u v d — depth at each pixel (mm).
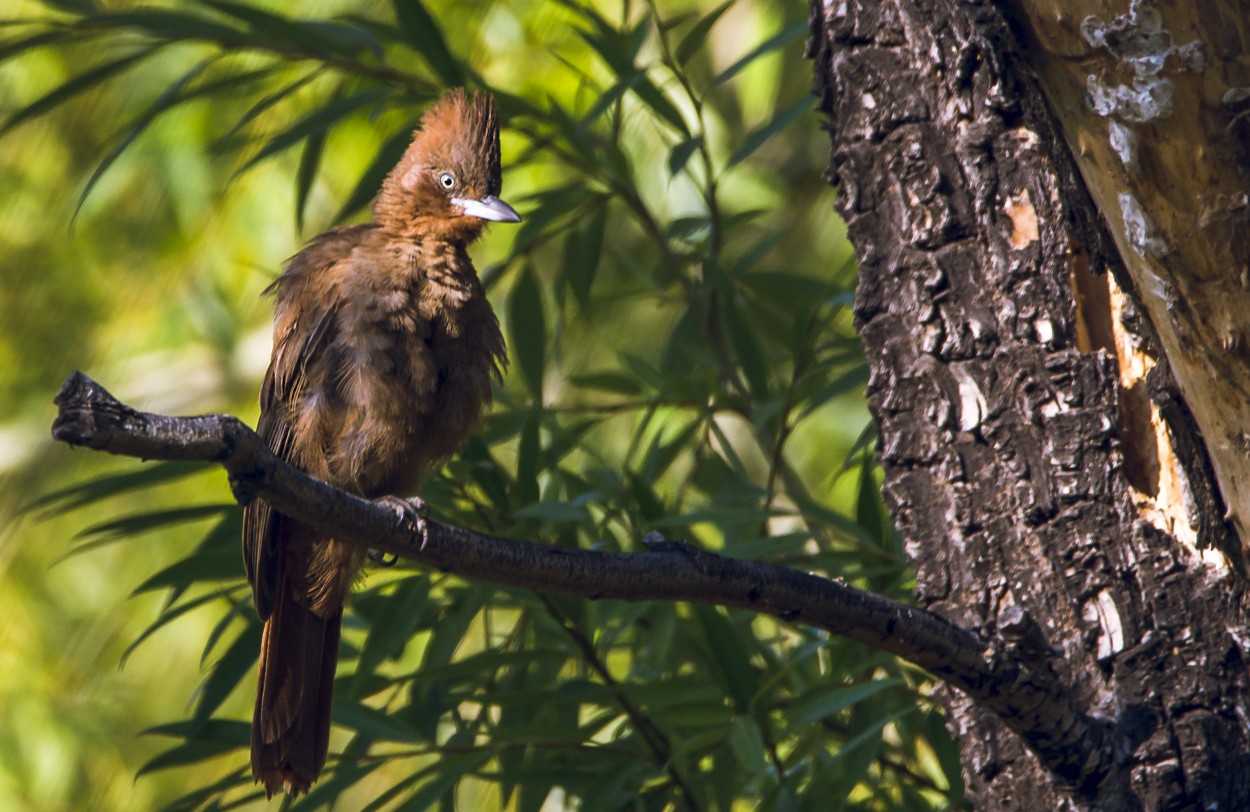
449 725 9953
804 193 16375
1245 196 4758
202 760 8234
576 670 9766
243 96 10922
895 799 8977
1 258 14984
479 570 5383
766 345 11211
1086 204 5746
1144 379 6047
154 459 4375
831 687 7547
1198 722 5758
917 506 6367
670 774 8125
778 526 11945
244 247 14680
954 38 6316
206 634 15328
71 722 14711
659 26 8930
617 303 13977
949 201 6316
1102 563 5957
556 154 9898
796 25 8461
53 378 15594
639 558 5508
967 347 6258
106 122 13984
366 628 9062
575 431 9891
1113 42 4656
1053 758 5723
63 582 15672
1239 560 5840
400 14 9000
